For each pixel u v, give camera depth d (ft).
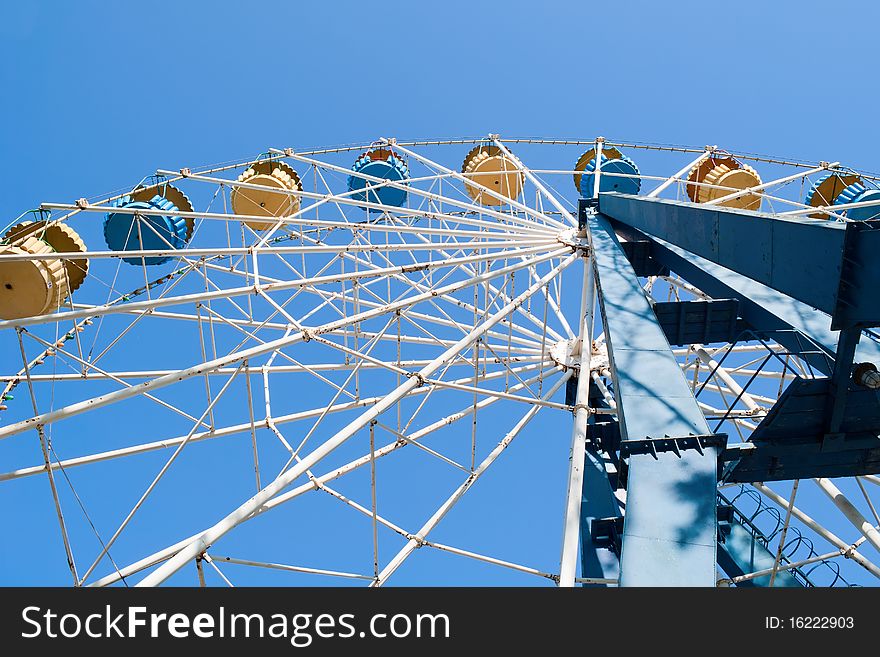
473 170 112.68
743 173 102.22
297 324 64.49
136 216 75.15
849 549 61.16
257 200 102.12
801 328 49.70
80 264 81.41
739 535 71.10
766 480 41.60
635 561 31.04
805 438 41.29
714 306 56.95
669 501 33.45
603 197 76.38
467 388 65.31
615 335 46.70
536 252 82.23
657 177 97.71
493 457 70.54
